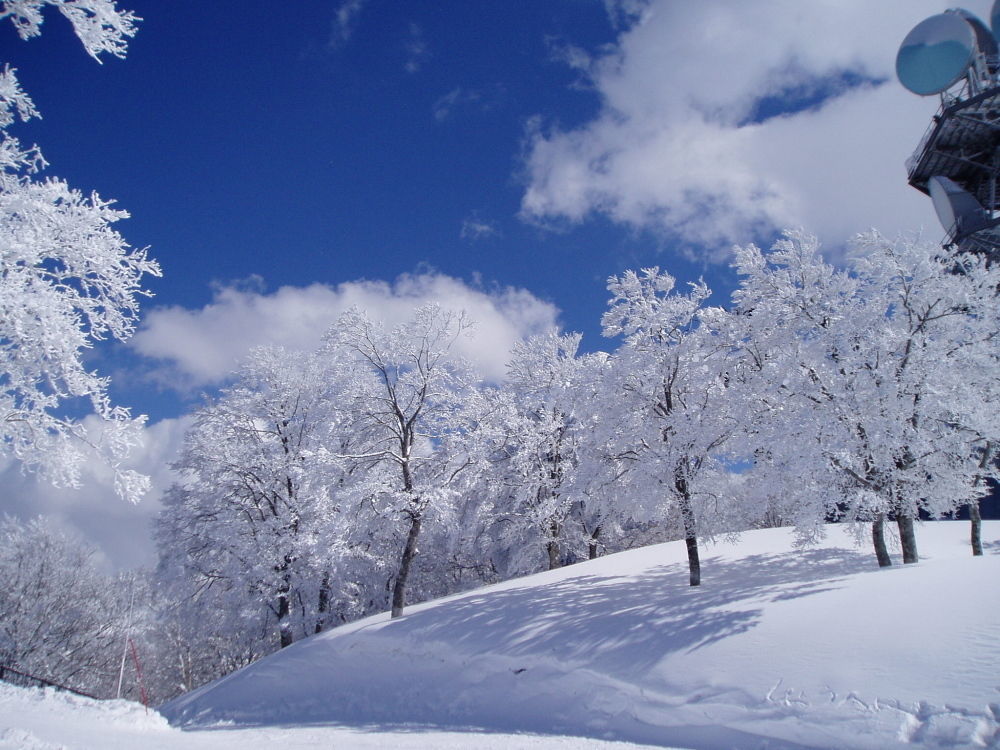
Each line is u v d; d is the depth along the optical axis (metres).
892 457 15.30
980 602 9.90
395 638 17.30
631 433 18.56
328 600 25.38
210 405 26.52
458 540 27.97
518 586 20.98
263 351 26.86
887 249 16.53
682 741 9.32
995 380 15.61
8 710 9.14
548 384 29.19
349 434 24.62
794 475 14.77
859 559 19.52
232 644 29.58
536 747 9.29
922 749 7.27
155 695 36.28
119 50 7.75
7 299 7.48
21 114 7.77
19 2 7.13
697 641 11.73
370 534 25.69
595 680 11.80
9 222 8.05
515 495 28.66
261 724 14.78
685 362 18.84
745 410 16.89
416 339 23.80
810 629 10.73
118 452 8.52
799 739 8.30
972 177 30.55
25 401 8.12
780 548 22.52
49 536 31.64
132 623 31.41
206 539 24.98
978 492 16.86
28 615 27.94
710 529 17.12
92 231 8.62
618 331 19.41
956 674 8.16
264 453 25.48
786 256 17.05
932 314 16.17
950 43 27.42
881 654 9.21
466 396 24.22
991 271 16.06
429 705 13.53
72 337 8.13
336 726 13.11
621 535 31.42
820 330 16.12
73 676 29.38
